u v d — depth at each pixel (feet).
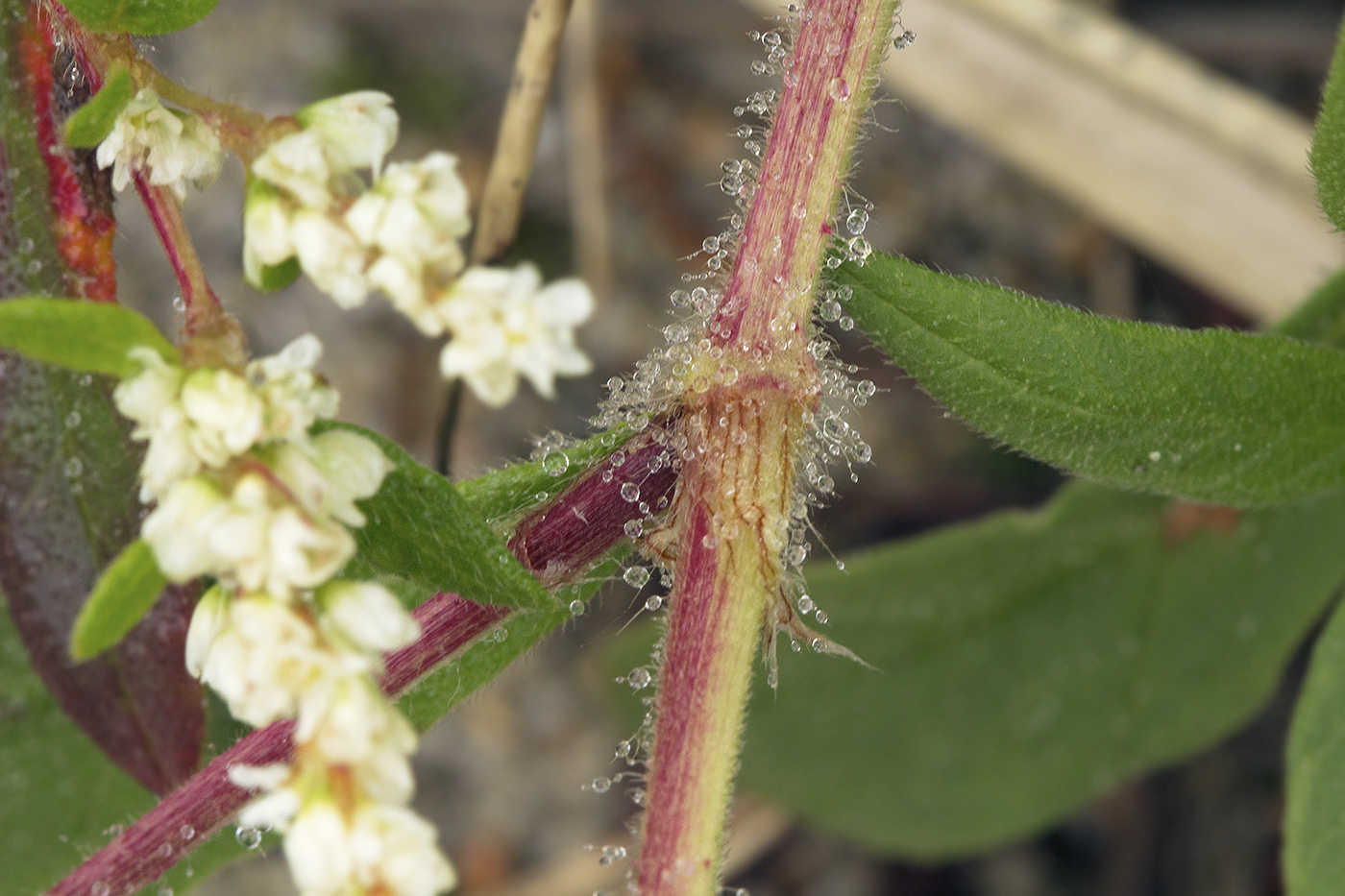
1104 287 0.63
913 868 0.62
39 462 0.46
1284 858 0.48
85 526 0.46
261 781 0.39
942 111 0.59
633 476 0.44
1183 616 0.58
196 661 0.40
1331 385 0.45
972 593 0.58
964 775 0.59
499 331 0.39
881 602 0.58
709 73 0.67
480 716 0.62
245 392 0.40
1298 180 0.57
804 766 0.59
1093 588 0.58
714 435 0.44
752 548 0.44
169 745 0.47
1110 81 0.58
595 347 0.63
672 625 0.44
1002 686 0.59
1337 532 0.57
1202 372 0.45
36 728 0.52
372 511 0.42
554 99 0.66
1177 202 0.58
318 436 0.40
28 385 0.46
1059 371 0.44
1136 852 0.60
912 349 0.44
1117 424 0.44
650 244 0.65
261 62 0.64
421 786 0.62
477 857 0.61
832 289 0.44
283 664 0.39
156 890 0.48
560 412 0.63
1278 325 0.51
